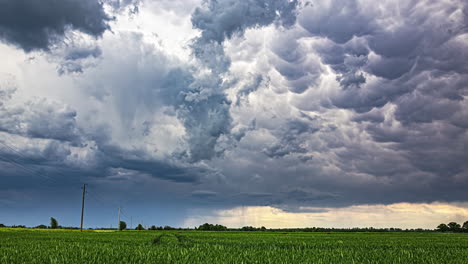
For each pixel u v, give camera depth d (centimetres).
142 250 2100
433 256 2088
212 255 1908
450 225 14512
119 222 13188
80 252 1898
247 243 3472
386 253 2258
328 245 3303
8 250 1977
